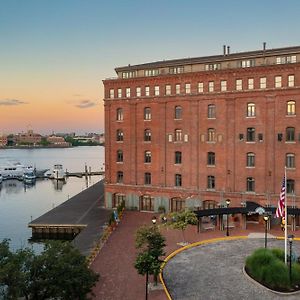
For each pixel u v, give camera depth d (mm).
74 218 62281
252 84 56312
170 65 62219
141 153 63938
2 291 22422
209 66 60156
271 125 55312
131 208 64875
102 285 33406
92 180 150250
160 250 32906
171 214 47844
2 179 145125
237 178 57750
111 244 45875
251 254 38719
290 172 54406
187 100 60219
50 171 162750
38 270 24328
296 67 53375
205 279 34656
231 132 57750
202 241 46281
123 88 64750
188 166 60688
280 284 32094
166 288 32688
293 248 42938
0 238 61094
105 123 66312
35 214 81875
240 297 30750
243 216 52219
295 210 50781
